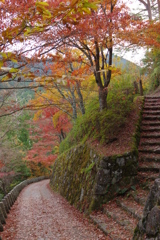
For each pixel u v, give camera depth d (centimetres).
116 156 782
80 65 1325
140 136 934
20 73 239
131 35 834
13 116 1312
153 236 364
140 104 1152
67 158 1395
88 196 810
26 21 238
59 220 787
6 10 317
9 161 2133
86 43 909
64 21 245
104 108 1052
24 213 977
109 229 571
